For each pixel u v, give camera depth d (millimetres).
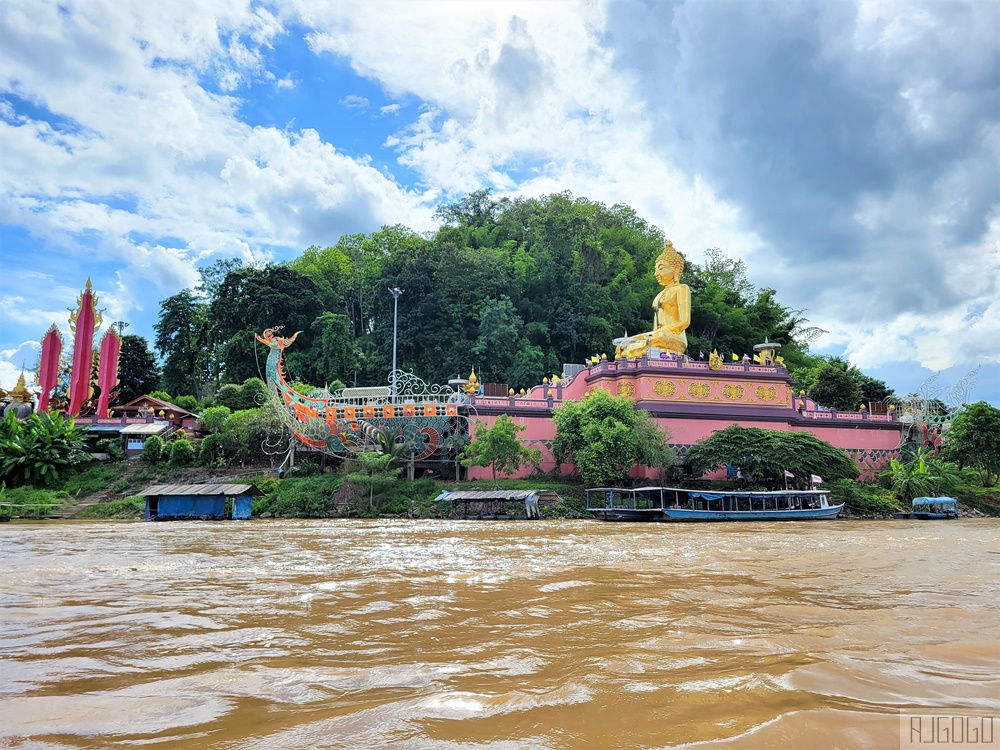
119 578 16359
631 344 60812
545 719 6426
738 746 5652
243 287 78312
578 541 27328
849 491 49719
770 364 57625
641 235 99750
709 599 13445
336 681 7793
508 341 72062
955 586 15289
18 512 43844
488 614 11906
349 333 78062
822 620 11320
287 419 51625
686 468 53125
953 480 54969
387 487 47125
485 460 48219
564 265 81812
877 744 5680
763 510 45000
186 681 7812
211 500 43031
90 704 6980
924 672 7980
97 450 56156
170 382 82750
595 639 9938
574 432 49500
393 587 14938
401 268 76062
